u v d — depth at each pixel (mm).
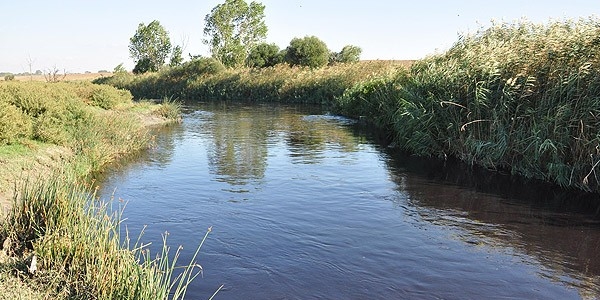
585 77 11859
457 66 15953
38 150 12969
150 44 76250
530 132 13109
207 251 8156
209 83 50812
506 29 17500
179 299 6395
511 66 13961
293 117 29703
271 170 14547
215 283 6941
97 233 6984
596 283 7152
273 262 7738
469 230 9391
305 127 24750
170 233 9016
